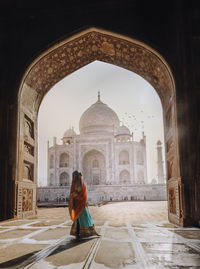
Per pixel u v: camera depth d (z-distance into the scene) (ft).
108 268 8.00
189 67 20.20
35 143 27.61
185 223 17.88
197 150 18.83
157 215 27.73
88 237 13.20
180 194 18.60
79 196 13.61
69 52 25.86
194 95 19.72
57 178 121.08
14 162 22.11
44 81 27.48
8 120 22.68
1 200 21.45
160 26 22.49
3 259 9.17
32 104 27.02
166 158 24.25
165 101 24.98
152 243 11.84
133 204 52.29
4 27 24.22
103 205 49.80
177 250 10.41
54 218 24.39
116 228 17.15
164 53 21.65
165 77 23.13
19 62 23.63
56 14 24.00
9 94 23.13
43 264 8.50
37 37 23.94
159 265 8.30
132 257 9.29
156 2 22.94
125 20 23.11
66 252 10.12
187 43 20.59
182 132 19.52
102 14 23.49
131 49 24.59
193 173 18.61
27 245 11.56
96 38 25.25
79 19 23.68
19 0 23.79
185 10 21.07
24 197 23.73
